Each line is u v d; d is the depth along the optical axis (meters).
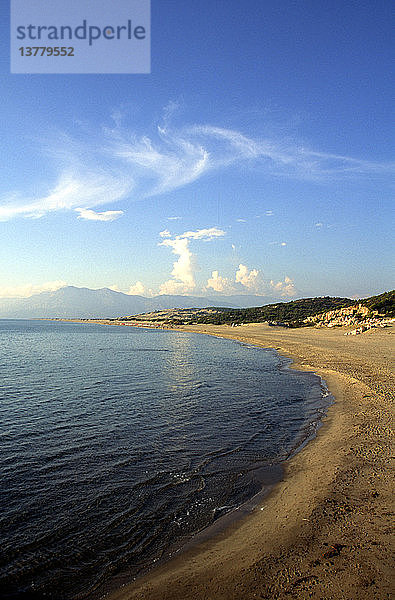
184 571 6.61
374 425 14.27
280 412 17.83
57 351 51.12
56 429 15.19
